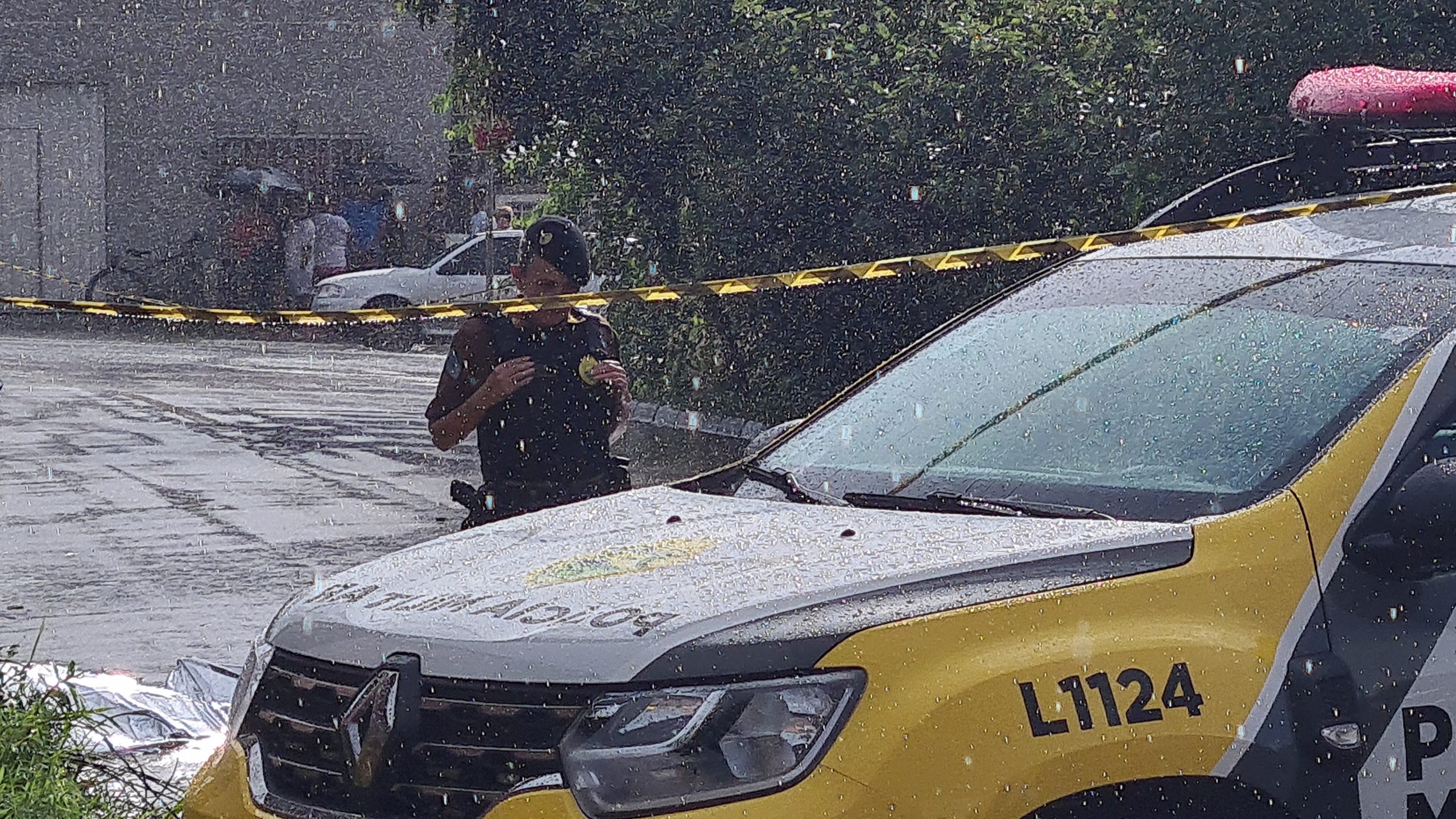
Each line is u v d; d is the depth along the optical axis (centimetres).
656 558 432
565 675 387
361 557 1234
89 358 2962
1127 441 473
